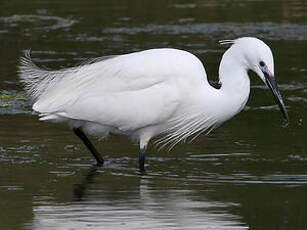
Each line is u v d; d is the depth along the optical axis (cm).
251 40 1166
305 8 2706
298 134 1377
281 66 1922
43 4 2770
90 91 1203
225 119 1220
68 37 2245
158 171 1175
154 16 2558
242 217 943
